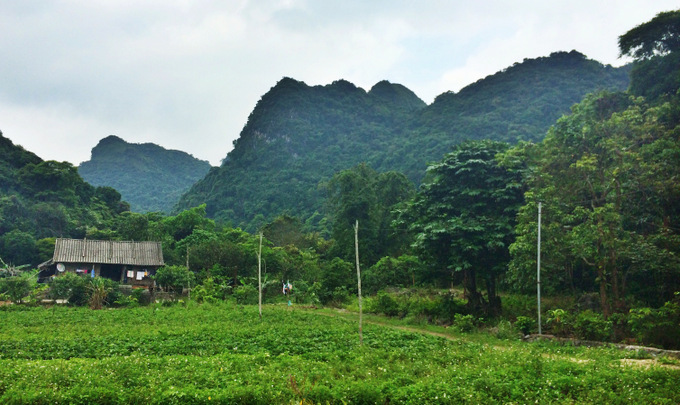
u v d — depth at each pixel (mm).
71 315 30828
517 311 30469
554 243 25359
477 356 16484
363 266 55812
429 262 33875
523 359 15109
